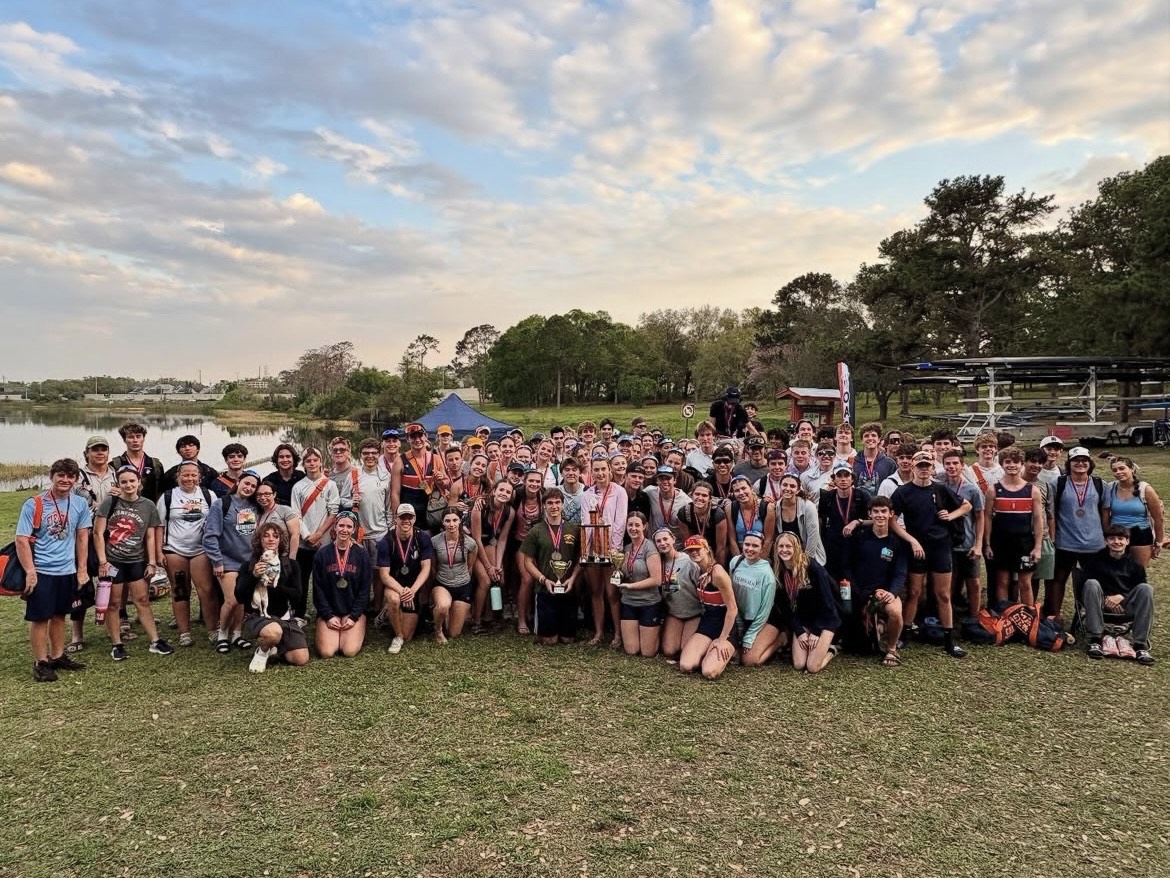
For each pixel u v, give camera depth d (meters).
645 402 84.69
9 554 5.32
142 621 6.03
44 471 28.33
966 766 4.08
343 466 6.80
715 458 7.24
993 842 3.35
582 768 4.07
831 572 6.09
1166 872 3.12
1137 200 27.97
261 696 5.12
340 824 3.50
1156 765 4.09
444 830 3.44
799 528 5.98
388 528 6.79
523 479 7.44
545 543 6.38
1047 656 5.92
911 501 6.10
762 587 5.68
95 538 5.83
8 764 4.11
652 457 7.66
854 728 4.58
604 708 4.92
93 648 6.21
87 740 4.41
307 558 6.44
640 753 4.25
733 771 4.03
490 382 98.19
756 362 58.03
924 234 35.62
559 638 6.39
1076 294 31.47
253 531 6.05
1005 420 24.94
